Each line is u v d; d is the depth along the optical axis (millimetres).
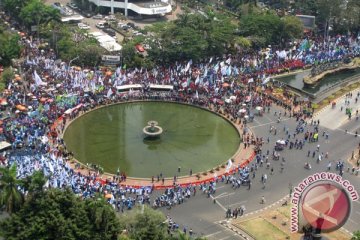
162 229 136500
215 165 194000
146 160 196375
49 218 125250
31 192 129375
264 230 153750
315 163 192625
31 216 126000
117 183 177875
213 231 154000
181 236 121250
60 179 166250
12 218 126375
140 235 125500
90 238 126500
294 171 187125
